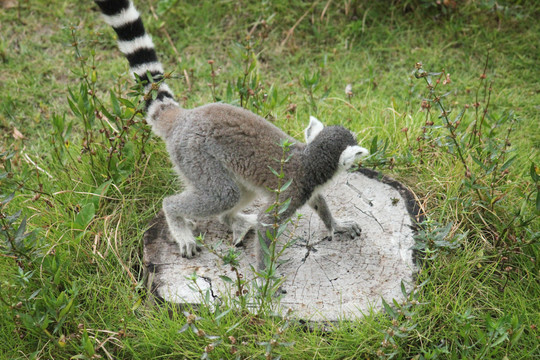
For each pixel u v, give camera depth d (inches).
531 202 179.5
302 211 187.3
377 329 145.9
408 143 207.5
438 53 270.2
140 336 149.7
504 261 170.9
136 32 186.9
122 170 191.0
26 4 280.7
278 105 235.9
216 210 165.9
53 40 268.7
